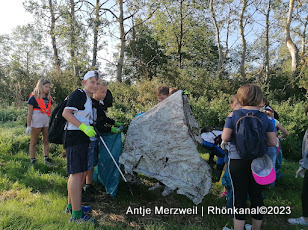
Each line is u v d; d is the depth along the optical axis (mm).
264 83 18578
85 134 2855
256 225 2740
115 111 5793
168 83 15914
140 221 3141
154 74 19875
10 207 2828
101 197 3688
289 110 8250
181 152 3268
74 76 17531
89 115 3014
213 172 4945
